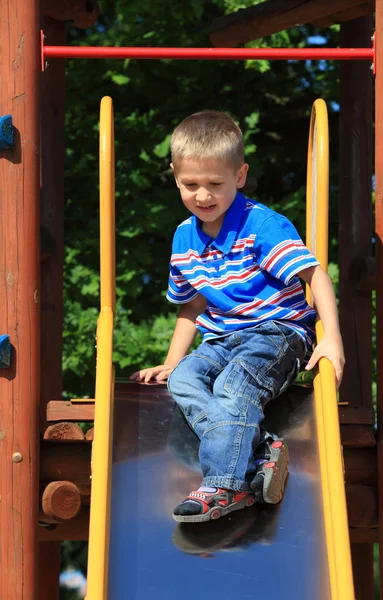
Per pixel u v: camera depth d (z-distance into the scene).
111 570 3.59
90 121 9.64
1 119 4.43
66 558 10.05
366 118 7.13
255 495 3.82
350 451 4.66
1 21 4.54
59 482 4.50
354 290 6.95
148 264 9.43
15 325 4.46
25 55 4.52
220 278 4.30
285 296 4.26
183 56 4.75
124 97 9.94
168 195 9.62
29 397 4.43
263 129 10.25
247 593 3.52
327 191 4.54
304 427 4.15
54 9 6.83
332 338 4.09
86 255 9.45
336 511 3.66
